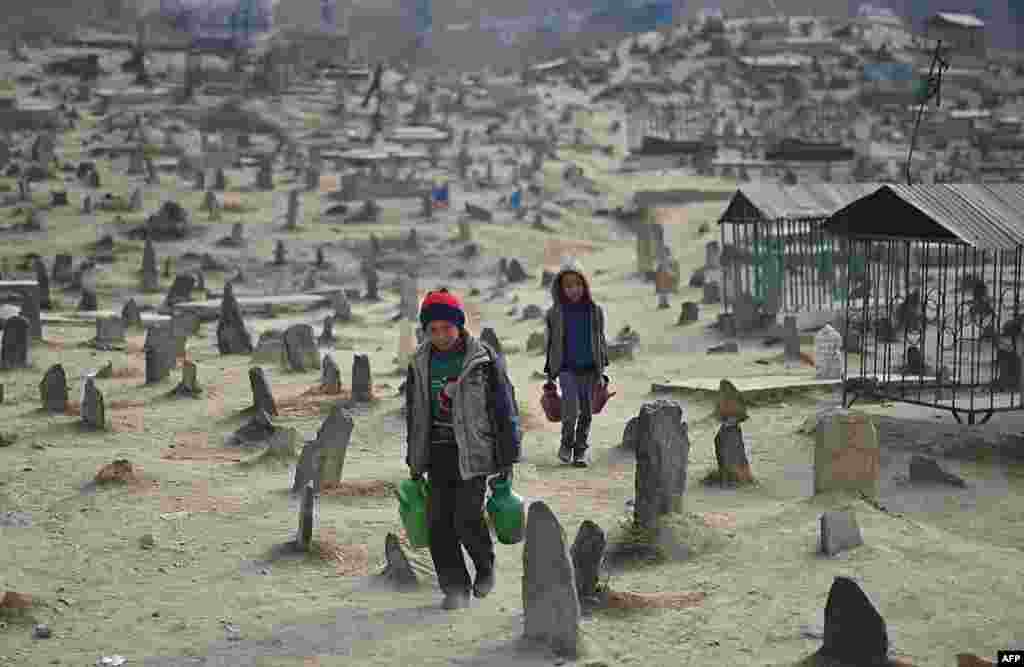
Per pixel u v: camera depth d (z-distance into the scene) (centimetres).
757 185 3000
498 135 9788
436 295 819
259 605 886
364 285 4778
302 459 1256
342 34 15225
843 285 2847
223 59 13488
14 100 9194
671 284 3950
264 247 5309
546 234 6150
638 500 1016
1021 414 1550
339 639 806
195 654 783
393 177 7050
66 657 780
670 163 8994
